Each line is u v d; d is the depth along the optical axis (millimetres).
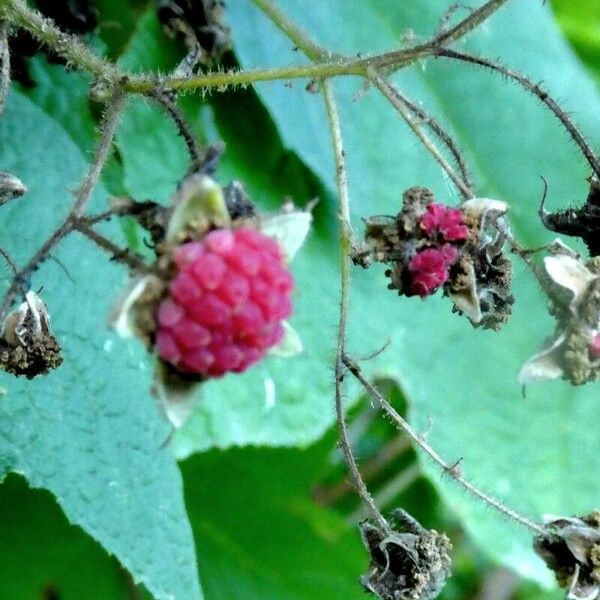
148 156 217
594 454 273
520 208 274
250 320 143
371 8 258
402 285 165
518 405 268
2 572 209
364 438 285
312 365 232
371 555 173
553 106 174
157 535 187
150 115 219
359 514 278
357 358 207
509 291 169
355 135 245
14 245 185
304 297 234
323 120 235
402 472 284
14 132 190
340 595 247
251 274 144
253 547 245
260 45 224
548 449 270
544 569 254
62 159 193
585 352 162
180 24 213
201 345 142
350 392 236
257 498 247
